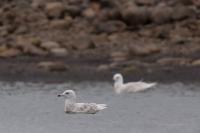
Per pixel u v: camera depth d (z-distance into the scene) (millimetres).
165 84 51688
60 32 63750
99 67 56031
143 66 56281
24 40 61156
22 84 52000
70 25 64750
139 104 44156
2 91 49312
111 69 55781
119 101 45125
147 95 47094
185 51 59969
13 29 64375
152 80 53312
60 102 45125
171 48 60719
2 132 38094
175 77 53906
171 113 41750
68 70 55812
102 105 41344
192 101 45344
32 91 49344
